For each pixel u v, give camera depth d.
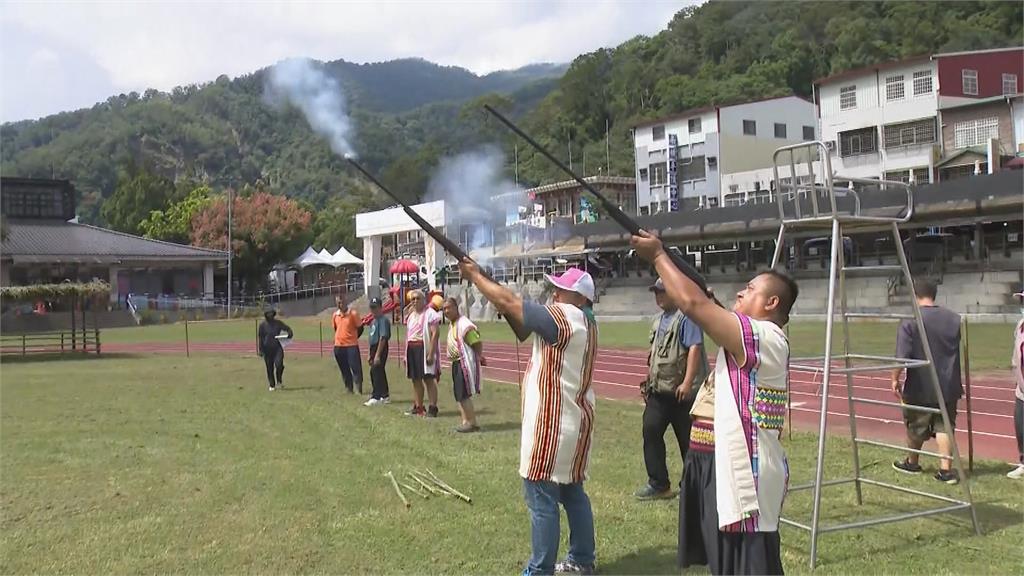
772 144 52.91
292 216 66.44
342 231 67.75
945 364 7.37
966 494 5.95
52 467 8.66
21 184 61.06
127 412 12.84
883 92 42.22
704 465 3.95
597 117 73.31
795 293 3.78
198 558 5.69
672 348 6.75
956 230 34.09
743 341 3.47
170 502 7.17
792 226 6.27
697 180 52.09
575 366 4.95
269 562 5.58
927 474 7.66
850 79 43.47
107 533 6.29
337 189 52.72
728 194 50.12
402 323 36.59
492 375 18.06
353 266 69.19
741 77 67.19
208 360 24.25
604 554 5.66
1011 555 5.44
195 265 63.53
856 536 5.90
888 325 29.11
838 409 11.97
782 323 3.78
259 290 68.56
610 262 48.59
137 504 7.12
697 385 6.63
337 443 9.77
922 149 40.75
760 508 3.46
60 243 57.81
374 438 10.08
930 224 32.41
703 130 52.12
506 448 9.34
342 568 5.45
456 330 10.41
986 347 20.39
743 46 73.50
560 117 72.88
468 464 8.48
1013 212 29.78
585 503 5.24
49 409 13.35
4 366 23.50
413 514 6.67
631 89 73.31
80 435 10.67
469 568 5.42
